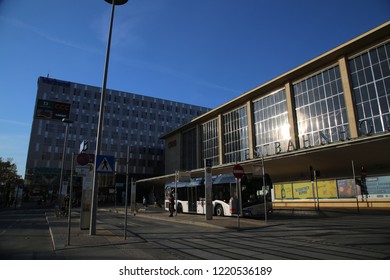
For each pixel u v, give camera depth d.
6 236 13.27
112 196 79.12
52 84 79.12
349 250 9.12
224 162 52.16
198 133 60.91
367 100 29.81
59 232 13.77
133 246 10.26
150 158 88.38
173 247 10.12
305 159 28.17
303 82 37.62
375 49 29.80
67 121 35.81
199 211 25.61
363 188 27.61
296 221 18.55
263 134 43.50
